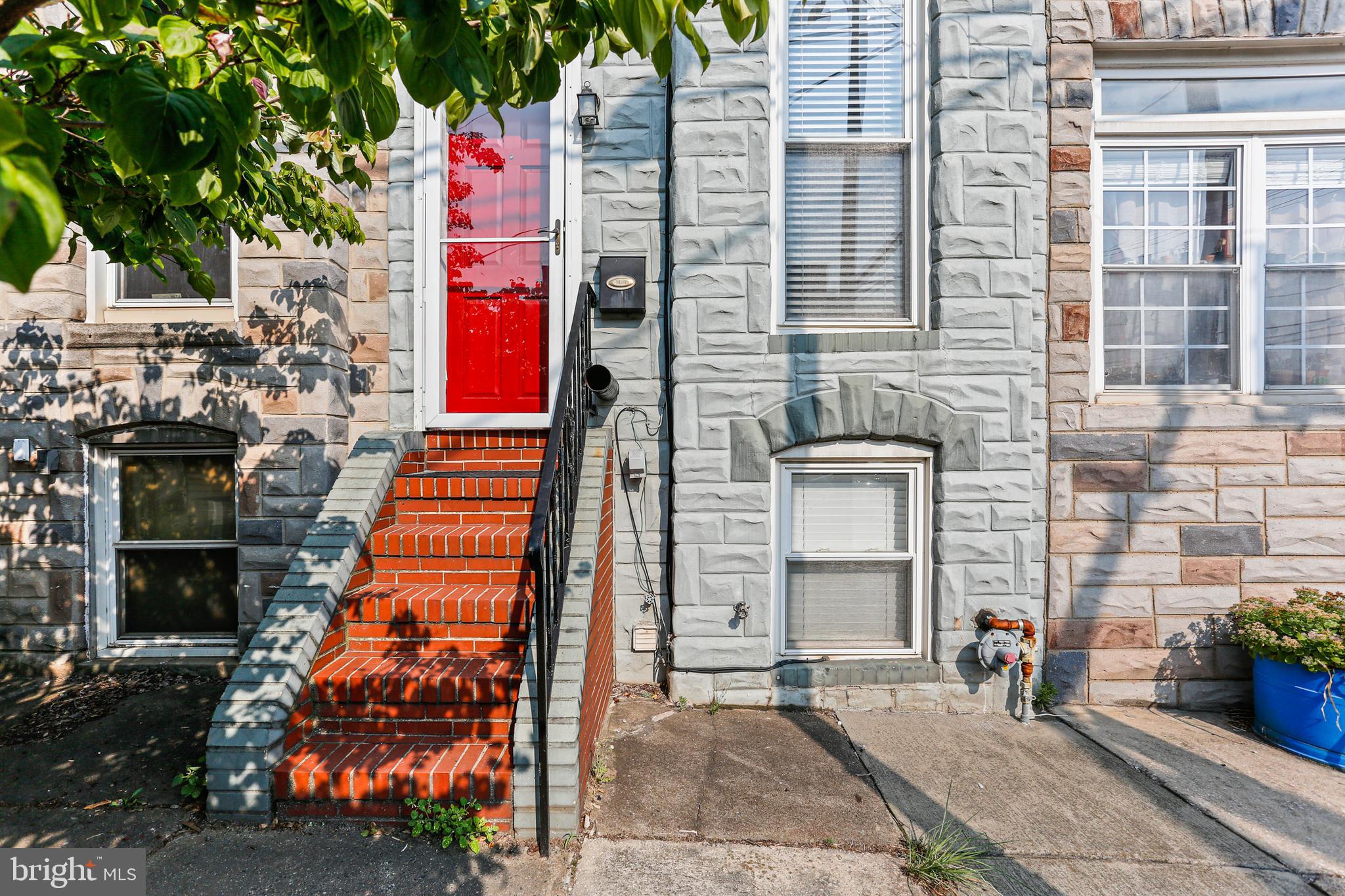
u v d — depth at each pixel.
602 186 4.02
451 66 1.25
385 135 1.44
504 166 4.22
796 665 3.71
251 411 3.79
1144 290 4.02
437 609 2.96
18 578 3.92
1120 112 4.01
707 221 3.74
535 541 2.23
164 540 4.07
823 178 3.97
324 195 3.82
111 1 1.01
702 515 3.71
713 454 3.71
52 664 3.93
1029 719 3.54
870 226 3.96
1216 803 2.75
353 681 2.68
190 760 2.93
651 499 3.95
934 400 3.68
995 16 3.71
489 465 4.02
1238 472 3.81
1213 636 3.80
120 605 4.05
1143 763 3.08
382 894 2.11
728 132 3.74
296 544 3.80
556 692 2.49
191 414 3.80
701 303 3.74
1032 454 3.76
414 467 3.84
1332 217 3.96
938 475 3.71
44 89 1.24
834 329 3.90
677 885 2.18
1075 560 3.84
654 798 2.69
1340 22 3.78
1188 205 4.00
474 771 2.41
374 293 4.11
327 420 3.83
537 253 4.18
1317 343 3.96
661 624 3.93
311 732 2.69
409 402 4.08
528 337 4.18
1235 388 3.98
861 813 2.61
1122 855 2.40
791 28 3.96
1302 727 3.19
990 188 3.70
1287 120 3.90
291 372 3.81
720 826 2.50
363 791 2.42
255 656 2.62
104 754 2.99
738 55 3.74
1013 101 3.70
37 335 3.84
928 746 3.22
